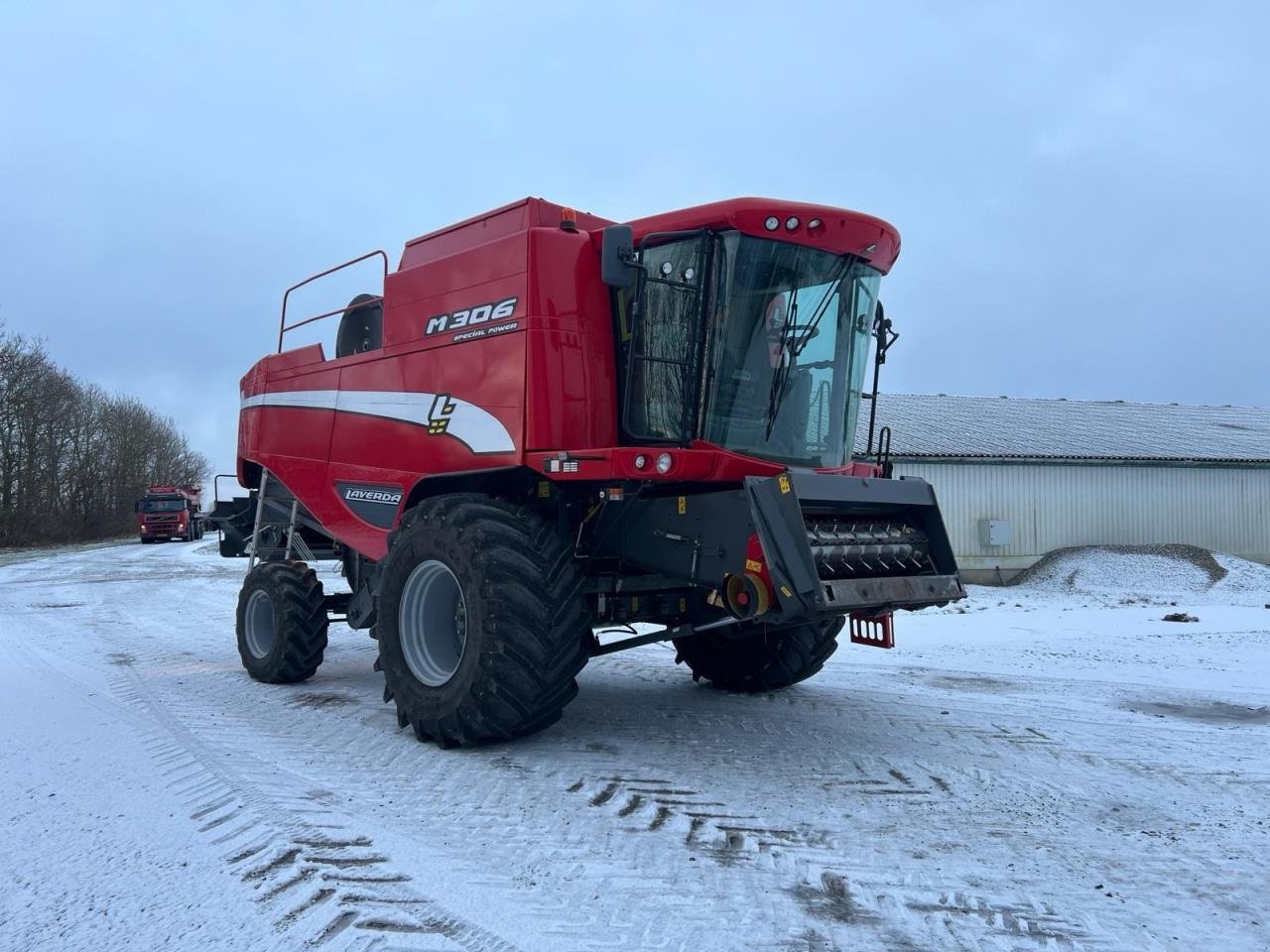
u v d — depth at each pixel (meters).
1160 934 2.90
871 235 5.23
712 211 4.83
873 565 5.03
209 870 3.38
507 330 5.21
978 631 10.47
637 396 5.23
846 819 3.96
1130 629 10.59
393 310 6.16
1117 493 21.70
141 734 5.44
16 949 2.78
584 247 5.28
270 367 7.69
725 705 6.32
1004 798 4.26
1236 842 3.72
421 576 5.35
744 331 4.93
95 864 3.44
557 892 3.18
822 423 5.36
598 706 6.29
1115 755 5.02
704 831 3.79
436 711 5.03
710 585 4.77
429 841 3.66
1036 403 30.02
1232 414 31.31
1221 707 6.27
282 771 4.66
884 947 2.80
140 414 61.47
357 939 2.83
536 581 4.83
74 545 43.88
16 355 43.06
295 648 7.06
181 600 14.89
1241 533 22.61
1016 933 2.90
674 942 2.81
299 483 7.14
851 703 6.38
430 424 5.75
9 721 5.80
